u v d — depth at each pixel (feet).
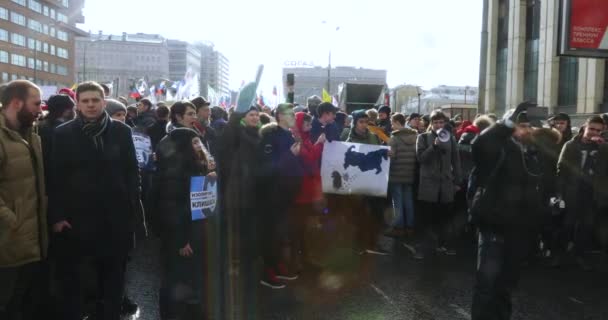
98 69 459.73
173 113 16.72
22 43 286.25
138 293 18.97
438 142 24.45
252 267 21.79
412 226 26.14
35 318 14.83
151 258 24.04
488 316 14.38
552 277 21.61
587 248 25.34
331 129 24.72
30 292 14.53
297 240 21.09
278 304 17.80
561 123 24.98
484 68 122.62
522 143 15.05
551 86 98.78
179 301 15.93
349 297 18.69
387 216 28.43
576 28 31.32
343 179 24.62
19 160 12.53
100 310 14.30
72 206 13.29
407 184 25.90
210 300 17.46
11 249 12.37
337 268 22.49
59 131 13.51
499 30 121.19
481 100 123.75
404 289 19.70
